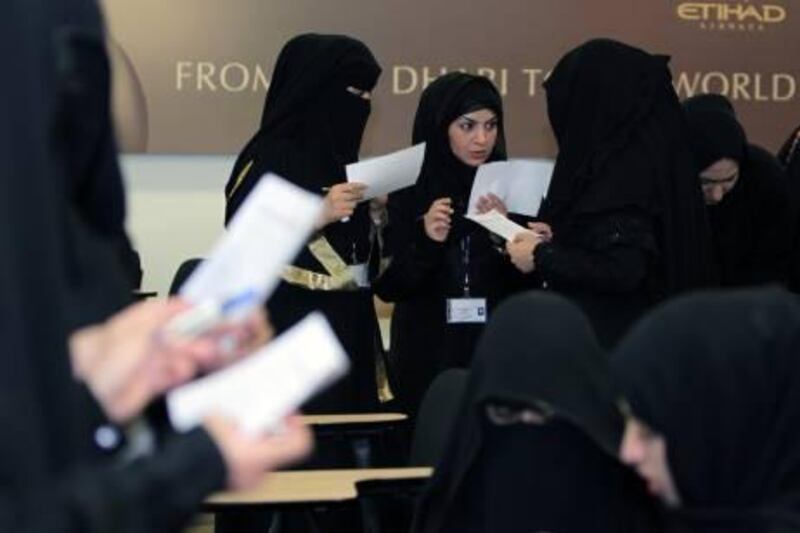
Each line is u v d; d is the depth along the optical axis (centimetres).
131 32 527
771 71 556
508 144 541
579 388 223
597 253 364
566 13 544
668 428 151
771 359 150
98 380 114
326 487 303
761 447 150
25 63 102
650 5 548
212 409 113
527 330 228
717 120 423
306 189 409
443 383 321
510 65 542
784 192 440
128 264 206
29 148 101
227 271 123
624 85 378
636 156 371
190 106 531
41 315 100
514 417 229
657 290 372
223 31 531
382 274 424
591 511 228
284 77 426
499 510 230
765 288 163
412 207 431
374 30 535
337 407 409
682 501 154
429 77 538
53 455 100
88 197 120
